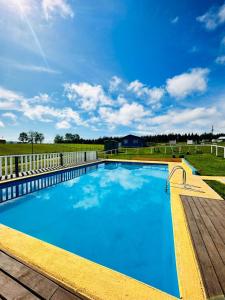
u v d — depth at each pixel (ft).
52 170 32.53
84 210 20.93
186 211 13.98
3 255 8.03
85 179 35.91
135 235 15.23
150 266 11.21
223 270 7.44
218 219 12.48
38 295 5.91
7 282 6.43
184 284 6.70
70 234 15.37
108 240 14.46
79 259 7.75
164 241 14.28
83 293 5.98
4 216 18.97
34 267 7.22
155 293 6.04
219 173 31.53
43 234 15.47
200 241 9.63
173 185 22.90
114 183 33.40
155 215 19.56
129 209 21.31
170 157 65.87
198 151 88.02
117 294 5.96
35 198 22.59
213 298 6.07
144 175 39.81
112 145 93.76
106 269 7.15
